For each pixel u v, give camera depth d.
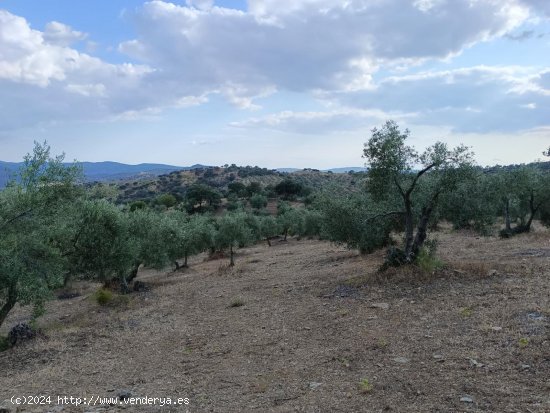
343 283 17.20
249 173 181.88
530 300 11.38
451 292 13.45
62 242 17.05
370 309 12.98
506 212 32.03
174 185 168.50
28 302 13.77
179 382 8.80
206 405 7.37
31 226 13.83
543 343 8.22
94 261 19.95
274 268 28.05
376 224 21.27
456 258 20.55
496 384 6.77
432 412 6.07
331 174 179.38
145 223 27.16
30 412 7.52
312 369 8.64
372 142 16.31
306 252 37.38
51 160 14.30
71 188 14.51
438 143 15.69
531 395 6.23
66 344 13.19
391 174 16.08
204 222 43.94
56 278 14.43
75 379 9.67
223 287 22.08
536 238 26.03
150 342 12.56
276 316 13.98
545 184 31.27
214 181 171.38
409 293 14.06
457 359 8.06
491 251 22.30
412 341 9.52
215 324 13.98
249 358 9.98
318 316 13.14
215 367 9.59
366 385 7.28
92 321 17.09
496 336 9.04
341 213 21.48
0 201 13.40
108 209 20.47
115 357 11.30
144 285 26.62
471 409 6.02
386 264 17.14
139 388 8.63
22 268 13.23
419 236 16.86
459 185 16.19
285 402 7.10
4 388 9.35
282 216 64.50
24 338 14.19
